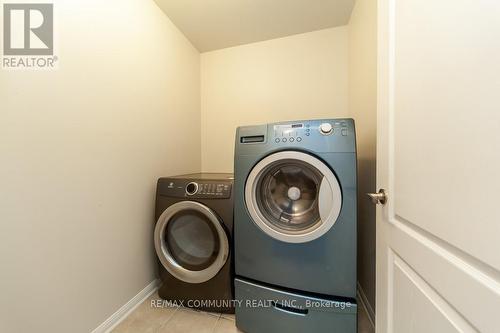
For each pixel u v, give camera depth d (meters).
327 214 1.10
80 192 1.10
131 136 1.42
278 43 2.15
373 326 1.33
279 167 1.27
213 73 2.34
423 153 0.64
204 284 1.41
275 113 2.18
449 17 0.53
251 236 1.25
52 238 0.98
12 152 0.85
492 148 0.43
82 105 1.11
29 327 0.91
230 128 2.31
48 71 0.97
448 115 0.54
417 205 0.67
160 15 1.72
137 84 1.47
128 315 1.39
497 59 0.42
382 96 0.90
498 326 0.41
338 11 1.81
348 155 1.09
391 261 0.85
